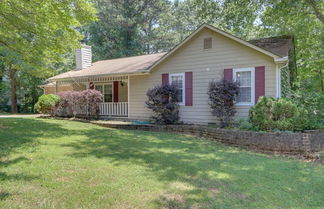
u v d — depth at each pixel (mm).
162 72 12172
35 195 3531
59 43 9438
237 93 9438
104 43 28500
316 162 5875
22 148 6391
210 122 10680
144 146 7148
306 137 6621
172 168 5000
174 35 31281
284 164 5562
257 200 3555
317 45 15391
